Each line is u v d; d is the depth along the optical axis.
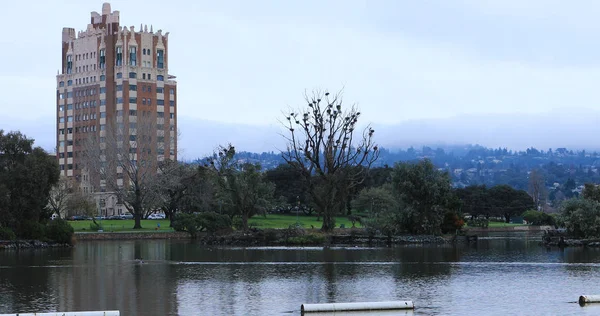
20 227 129.00
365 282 73.19
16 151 135.50
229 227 154.00
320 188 137.88
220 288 69.25
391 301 58.72
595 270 82.81
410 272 81.62
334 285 71.19
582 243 122.06
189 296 64.56
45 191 133.88
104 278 76.88
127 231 165.62
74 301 62.22
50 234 128.38
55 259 100.06
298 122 137.62
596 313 56.44
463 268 85.44
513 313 56.59
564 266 87.12
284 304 60.56
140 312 57.19
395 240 130.50
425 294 65.62
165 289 68.62
